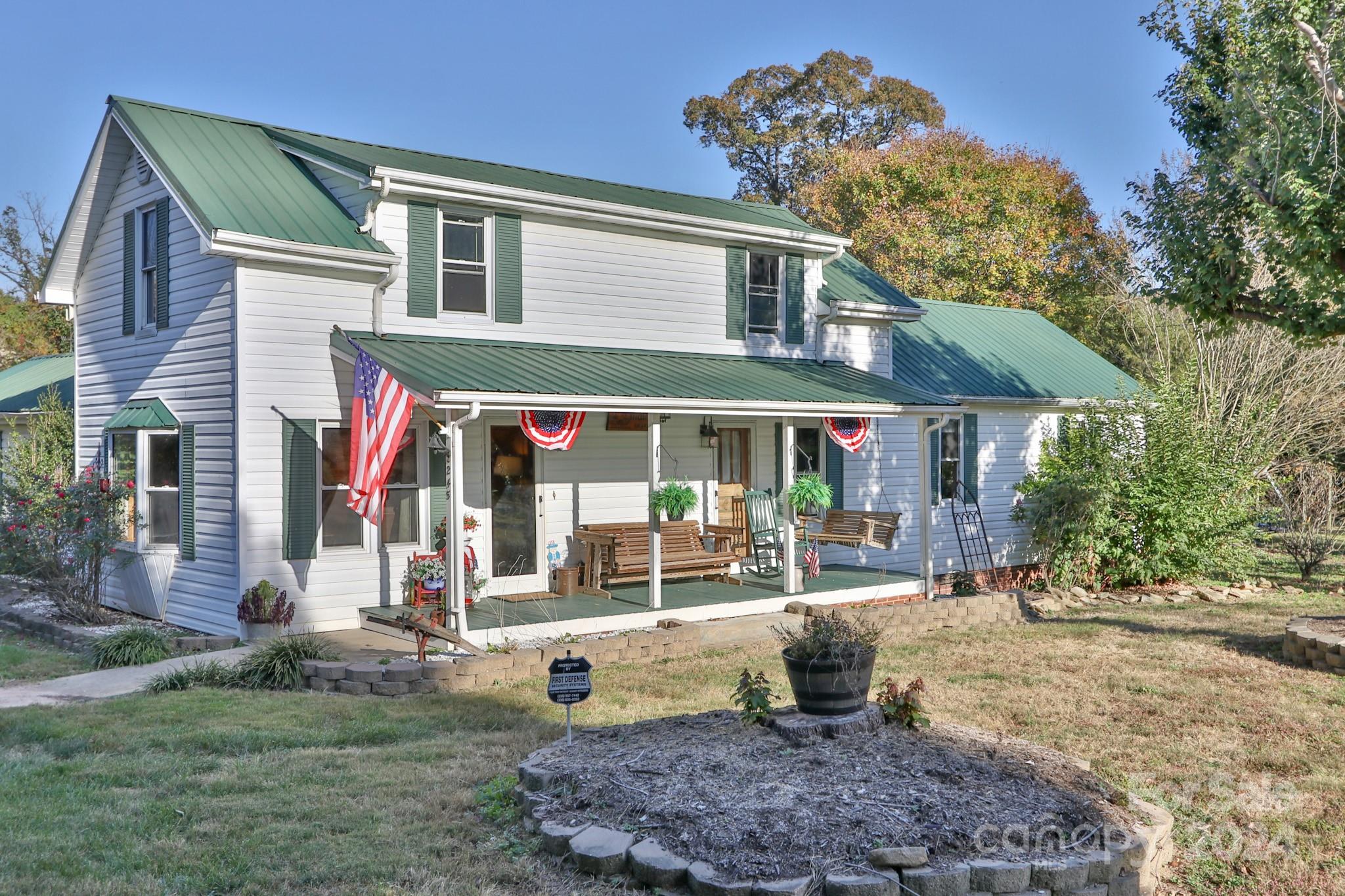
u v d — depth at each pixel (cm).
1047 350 2316
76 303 1669
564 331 1484
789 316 1742
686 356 1600
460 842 581
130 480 1455
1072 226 3816
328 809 632
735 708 933
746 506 1627
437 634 1083
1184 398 1956
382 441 1120
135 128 1368
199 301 1309
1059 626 1445
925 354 2083
